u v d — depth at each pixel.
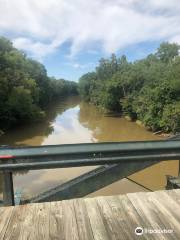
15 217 3.15
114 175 3.89
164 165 18.02
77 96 132.12
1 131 32.84
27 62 62.28
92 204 3.42
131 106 42.78
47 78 74.88
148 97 35.38
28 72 59.28
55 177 16.44
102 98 55.06
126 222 2.98
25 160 3.52
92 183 3.81
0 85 36.69
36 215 3.18
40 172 17.17
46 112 59.84
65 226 2.93
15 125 40.09
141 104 38.09
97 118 48.44
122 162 3.74
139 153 3.78
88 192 3.81
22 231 2.85
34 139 30.66
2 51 50.22
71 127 39.06
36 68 66.50
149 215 3.11
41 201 3.70
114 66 75.31
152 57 70.00
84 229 2.86
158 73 46.59
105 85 55.09
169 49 69.25
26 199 3.78
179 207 3.30
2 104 35.94
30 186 15.24
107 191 13.30
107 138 30.55
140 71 50.88
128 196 3.62
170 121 30.25
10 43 56.81
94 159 3.66
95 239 2.68
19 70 49.06
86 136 32.03
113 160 3.70
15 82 42.97
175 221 2.98
